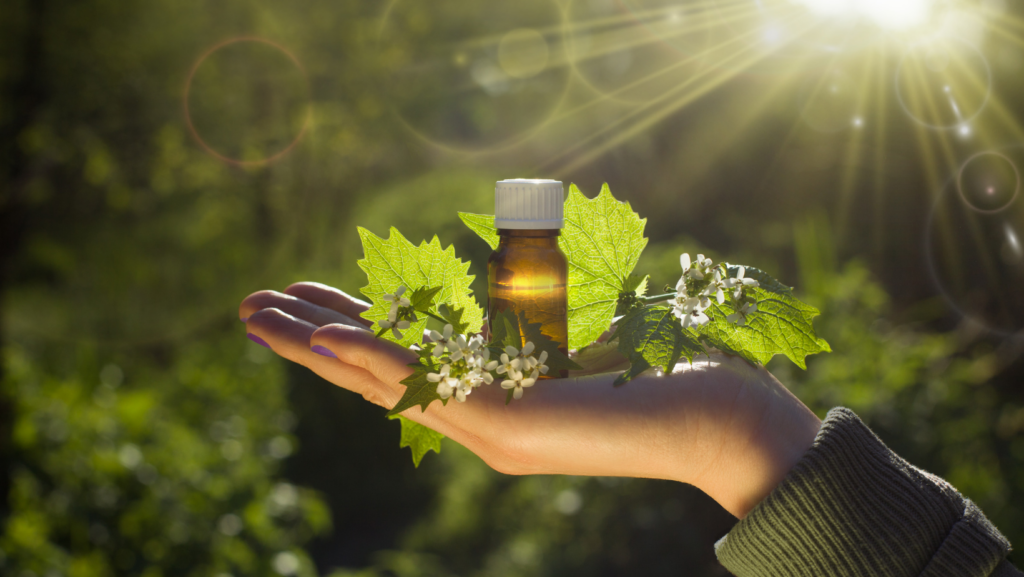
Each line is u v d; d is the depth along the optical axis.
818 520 1.05
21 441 3.62
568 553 3.76
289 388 5.71
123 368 6.41
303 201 10.41
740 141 9.92
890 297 6.46
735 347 1.27
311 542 5.30
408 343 1.23
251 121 9.88
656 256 5.88
